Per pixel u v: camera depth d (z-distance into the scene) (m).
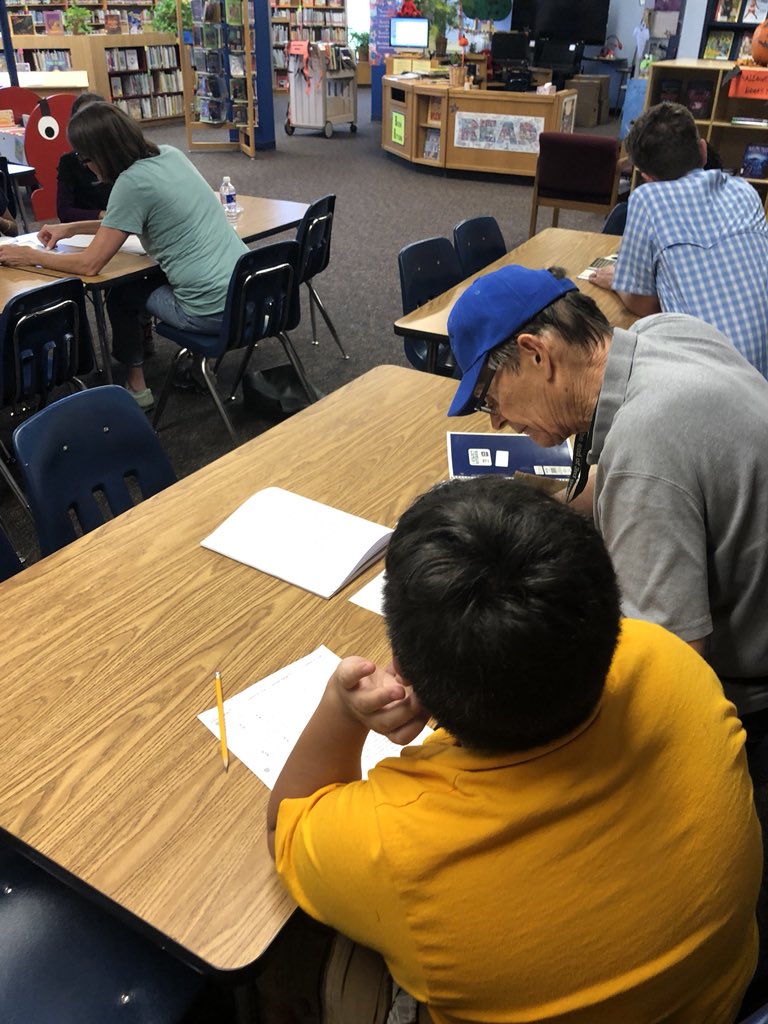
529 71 8.35
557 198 5.98
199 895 0.87
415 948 0.64
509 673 0.58
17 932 1.11
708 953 0.67
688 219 2.24
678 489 1.04
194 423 3.57
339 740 0.83
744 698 1.30
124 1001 1.04
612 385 1.11
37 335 2.69
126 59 10.27
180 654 1.22
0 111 6.33
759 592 1.17
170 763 1.03
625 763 0.66
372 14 10.79
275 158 8.93
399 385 2.13
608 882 0.63
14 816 0.96
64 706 1.12
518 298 1.17
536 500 0.65
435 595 0.60
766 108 5.31
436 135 8.33
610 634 0.61
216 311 3.19
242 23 8.36
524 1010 0.64
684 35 7.62
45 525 1.61
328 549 1.45
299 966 1.01
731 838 0.68
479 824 0.63
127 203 3.02
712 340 1.17
